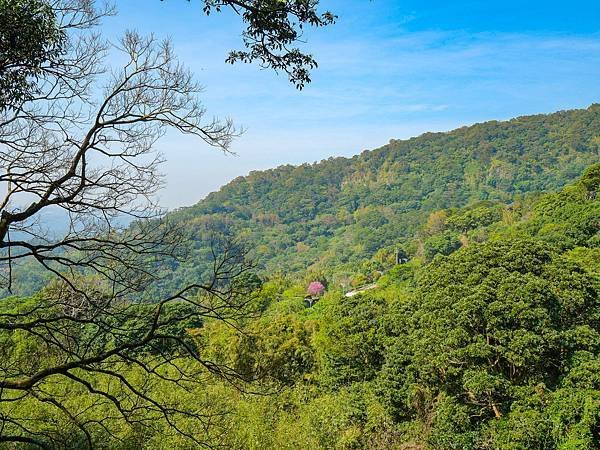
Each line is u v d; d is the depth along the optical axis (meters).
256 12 4.48
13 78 5.19
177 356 5.76
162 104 5.59
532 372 15.84
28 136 5.41
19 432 9.56
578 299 16.27
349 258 114.06
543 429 13.22
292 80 4.99
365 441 17.77
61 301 5.95
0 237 4.86
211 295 5.67
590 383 13.44
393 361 19.58
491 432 14.48
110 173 5.54
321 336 24.45
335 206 158.88
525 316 15.27
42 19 5.07
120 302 6.05
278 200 164.25
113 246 5.64
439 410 16.23
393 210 141.88
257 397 15.55
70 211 5.46
